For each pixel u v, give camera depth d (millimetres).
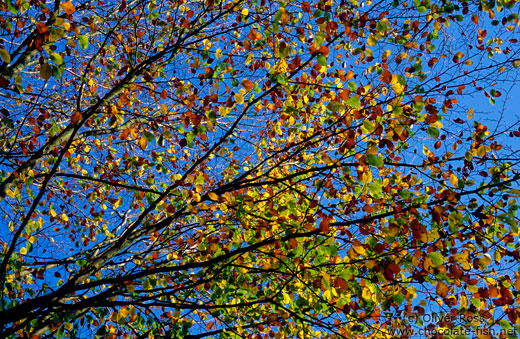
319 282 3172
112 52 5336
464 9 4242
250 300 4074
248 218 4016
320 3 4301
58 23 2873
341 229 3883
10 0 2859
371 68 3949
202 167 5191
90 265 3451
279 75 3906
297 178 4992
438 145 3832
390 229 3076
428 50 4363
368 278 3199
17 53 3420
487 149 3682
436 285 3018
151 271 3287
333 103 3324
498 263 3404
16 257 3996
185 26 3855
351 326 3355
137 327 4188
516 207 3389
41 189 3410
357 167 3480
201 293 4621
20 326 3262
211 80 3988
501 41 4348
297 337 4023
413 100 3529
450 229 3352
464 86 3938
